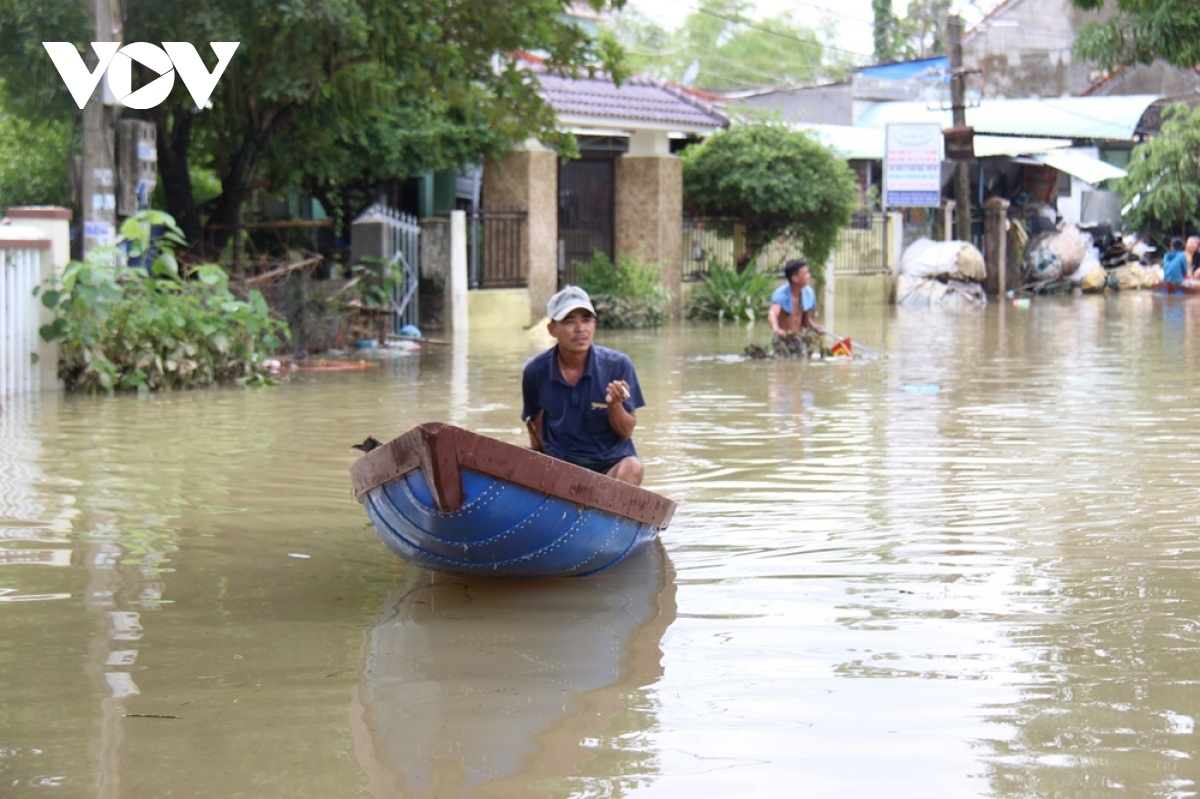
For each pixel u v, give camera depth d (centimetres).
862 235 3269
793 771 402
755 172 2739
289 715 452
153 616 570
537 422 712
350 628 553
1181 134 4088
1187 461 930
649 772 403
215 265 1445
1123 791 387
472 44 1664
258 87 1608
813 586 612
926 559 659
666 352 1864
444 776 400
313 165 1920
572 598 599
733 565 653
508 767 407
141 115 1625
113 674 494
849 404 1263
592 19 2861
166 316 1364
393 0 1550
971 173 4006
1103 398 1298
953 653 512
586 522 609
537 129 1806
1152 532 713
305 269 1800
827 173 2794
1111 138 4025
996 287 3447
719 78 5606
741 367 1631
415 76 1667
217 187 2183
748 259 2920
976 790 388
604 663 505
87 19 1425
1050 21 4884
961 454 969
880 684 478
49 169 1905
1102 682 478
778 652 516
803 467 920
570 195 2658
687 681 484
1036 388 1388
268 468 913
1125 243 3972
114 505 791
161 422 1134
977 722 440
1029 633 537
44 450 984
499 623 561
